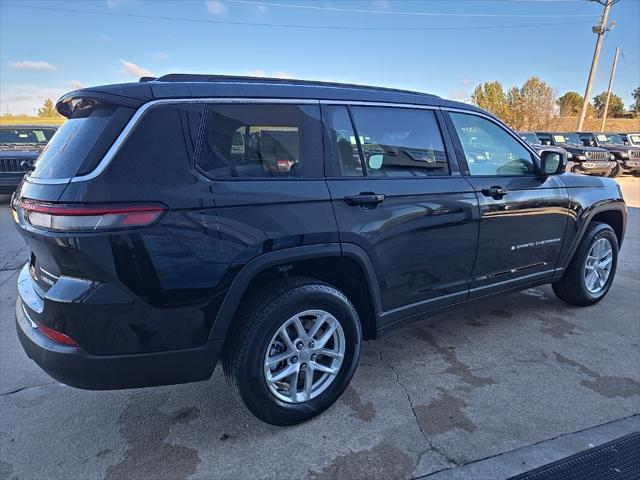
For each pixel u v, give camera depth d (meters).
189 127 2.11
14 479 2.11
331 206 2.42
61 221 1.88
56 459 2.24
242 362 2.26
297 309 2.36
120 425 2.51
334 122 2.57
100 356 2.00
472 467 2.16
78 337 1.97
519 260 3.46
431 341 3.50
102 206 1.88
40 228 1.96
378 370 3.07
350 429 2.46
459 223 2.98
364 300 2.72
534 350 3.34
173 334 2.08
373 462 2.21
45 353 2.04
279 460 2.23
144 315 2.00
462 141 3.15
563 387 2.85
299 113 2.45
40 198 1.98
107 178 1.91
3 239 7.13
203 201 2.07
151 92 2.09
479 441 2.35
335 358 2.57
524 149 3.55
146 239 1.95
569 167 15.82
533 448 2.29
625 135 20.84
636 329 3.69
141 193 1.95
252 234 2.18
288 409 2.42
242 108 2.28
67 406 2.68
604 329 3.69
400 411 2.61
